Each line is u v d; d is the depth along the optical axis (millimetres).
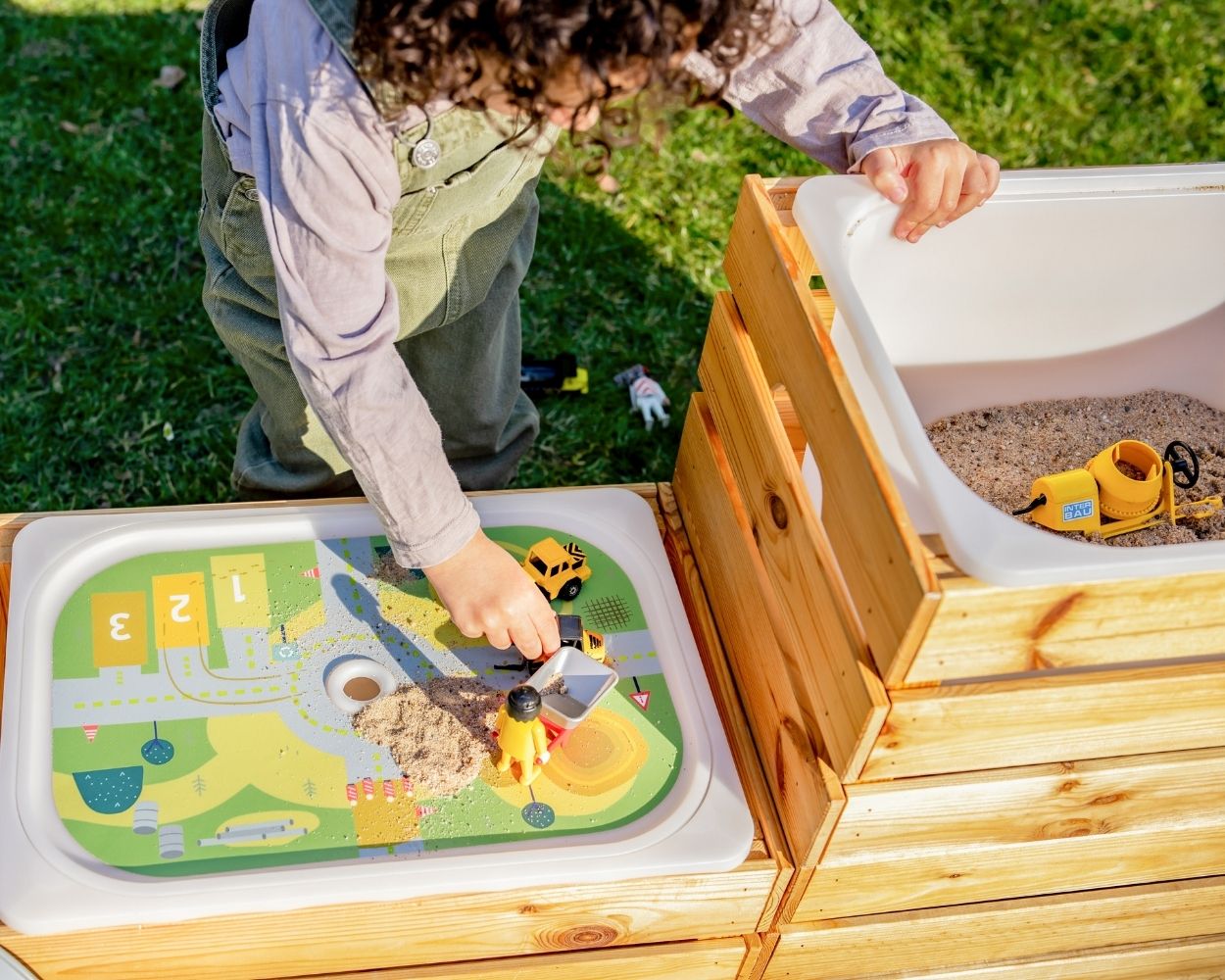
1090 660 967
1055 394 1531
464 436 1657
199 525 1271
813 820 1059
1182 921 1345
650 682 1221
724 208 2316
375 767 1116
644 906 1107
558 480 1894
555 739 1134
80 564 1229
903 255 1283
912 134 1198
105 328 1995
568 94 823
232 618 1216
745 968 1232
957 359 1447
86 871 1004
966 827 1107
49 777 1073
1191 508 1385
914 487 1111
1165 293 1434
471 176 1146
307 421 1470
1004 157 2516
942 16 2803
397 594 1256
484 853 1054
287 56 939
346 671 1181
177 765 1096
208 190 1270
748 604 1205
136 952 1021
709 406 1322
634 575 1312
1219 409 1554
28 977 1013
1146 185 1320
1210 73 2795
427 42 801
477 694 1182
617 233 2246
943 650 912
